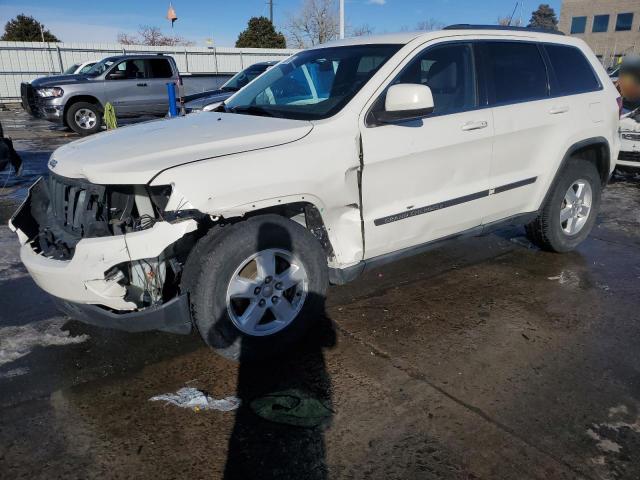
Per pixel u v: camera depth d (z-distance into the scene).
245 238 2.88
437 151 3.57
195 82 13.84
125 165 2.71
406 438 2.55
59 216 3.11
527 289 4.24
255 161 2.87
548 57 4.46
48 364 3.20
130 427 2.64
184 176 2.68
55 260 2.84
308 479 2.31
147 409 2.78
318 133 3.13
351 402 2.82
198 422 2.67
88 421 2.69
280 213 3.26
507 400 2.83
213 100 9.96
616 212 6.61
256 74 11.58
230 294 2.93
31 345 3.42
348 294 4.15
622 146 7.94
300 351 3.33
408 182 3.50
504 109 3.98
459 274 4.55
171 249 2.88
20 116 19.56
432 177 3.62
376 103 3.35
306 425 2.64
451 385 2.96
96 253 2.64
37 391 2.94
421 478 2.31
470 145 3.76
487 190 3.97
